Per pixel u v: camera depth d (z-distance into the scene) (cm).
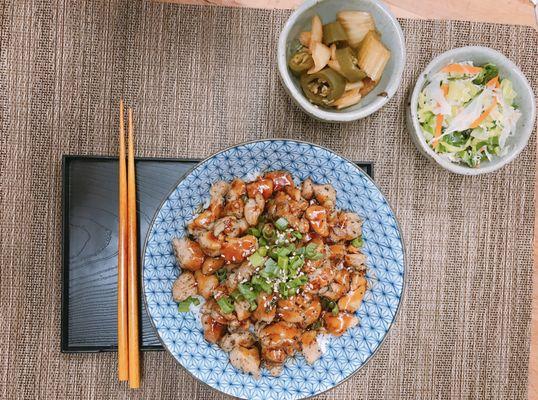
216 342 42
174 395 46
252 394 42
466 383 48
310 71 42
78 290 45
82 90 46
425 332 48
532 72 48
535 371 48
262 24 47
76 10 46
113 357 46
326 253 41
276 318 41
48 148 46
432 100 44
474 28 48
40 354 45
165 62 46
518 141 44
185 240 41
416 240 48
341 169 42
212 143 46
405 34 47
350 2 41
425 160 48
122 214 43
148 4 46
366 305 43
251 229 42
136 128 46
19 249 46
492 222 48
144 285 40
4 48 46
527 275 49
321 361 43
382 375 47
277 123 47
